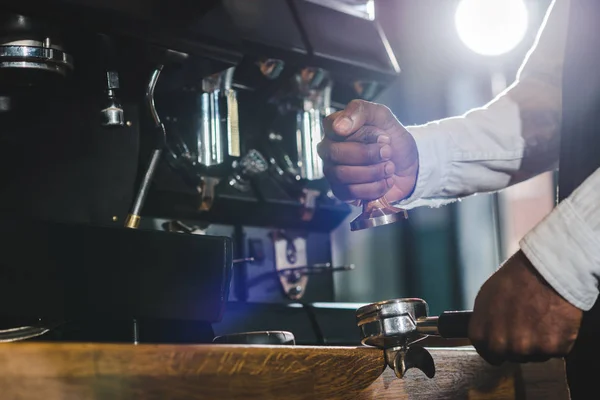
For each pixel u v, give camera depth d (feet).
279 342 3.13
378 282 7.28
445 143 4.02
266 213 5.20
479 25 8.07
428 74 8.24
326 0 5.28
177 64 4.27
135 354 2.29
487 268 8.91
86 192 4.19
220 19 4.36
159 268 3.24
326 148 3.63
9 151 3.97
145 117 4.42
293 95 5.19
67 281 3.05
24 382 2.08
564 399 4.05
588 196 2.79
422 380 3.34
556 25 4.21
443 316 2.95
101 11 3.80
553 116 4.17
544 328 2.80
